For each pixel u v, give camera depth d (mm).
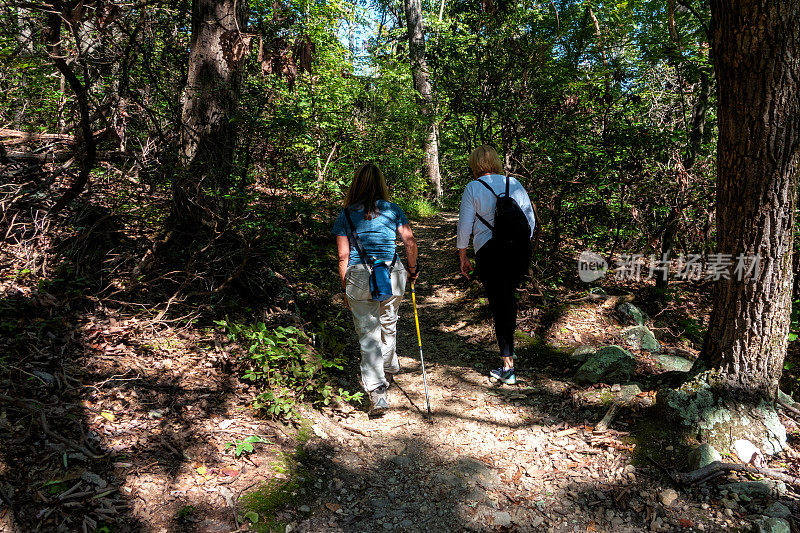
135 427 2637
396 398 3799
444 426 3408
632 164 5680
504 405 3672
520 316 5059
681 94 6895
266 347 3365
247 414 3049
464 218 3805
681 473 2723
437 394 3861
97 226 4078
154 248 4059
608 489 2695
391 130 10438
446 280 6594
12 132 4469
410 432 3336
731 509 2465
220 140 4688
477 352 4602
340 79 9281
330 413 3447
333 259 6395
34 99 5613
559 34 7059
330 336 4348
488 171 3924
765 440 2869
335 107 8641
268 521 2320
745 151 2705
